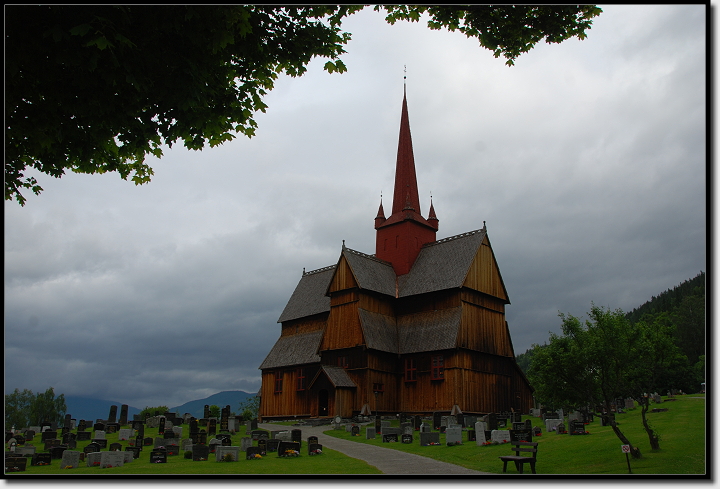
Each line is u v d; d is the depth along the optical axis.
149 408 64.81
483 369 54.22
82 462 27.33
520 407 57.16
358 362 54.06
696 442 22.86
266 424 56.38
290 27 16.11
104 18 12.08
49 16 12.41
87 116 14.38
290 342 67.06
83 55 12.57
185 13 13.31
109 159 18.28
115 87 13.94
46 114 14.28
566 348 24.11
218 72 15.69
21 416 98.25
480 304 56.59
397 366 56.22
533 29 18.20
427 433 32.69
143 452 31.52
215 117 15.91
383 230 66.88
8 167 16.61
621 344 23.08
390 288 60.34
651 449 22.69
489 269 58.94
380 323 56.97
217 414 62.09
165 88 14.17
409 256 63.16
